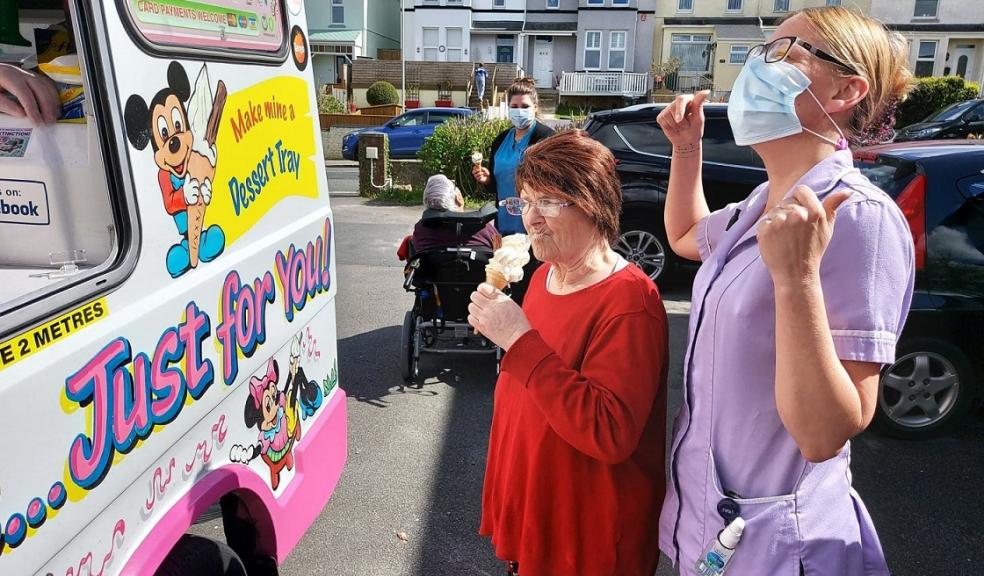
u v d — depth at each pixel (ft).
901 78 4.76
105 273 4.87
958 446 13.60
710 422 5.10
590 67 112.57
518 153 15.52
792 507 4.86
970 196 13.16
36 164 5.19
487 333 5.72
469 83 98.99
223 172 6.47
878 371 4.35
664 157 23.18
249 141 7.00
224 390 6.47
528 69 117.19
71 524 4.56
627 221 23.49
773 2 106.63
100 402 4.80
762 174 22.49
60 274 5.05
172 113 5.69
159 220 5.48
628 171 23.30
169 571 5.93
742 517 4.97
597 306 5.66
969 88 71.56
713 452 5.11
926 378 13.52
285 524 7.70
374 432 14.23
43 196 5.21
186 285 5.83
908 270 4.45
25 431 4.16
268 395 7.43
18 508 4.12
